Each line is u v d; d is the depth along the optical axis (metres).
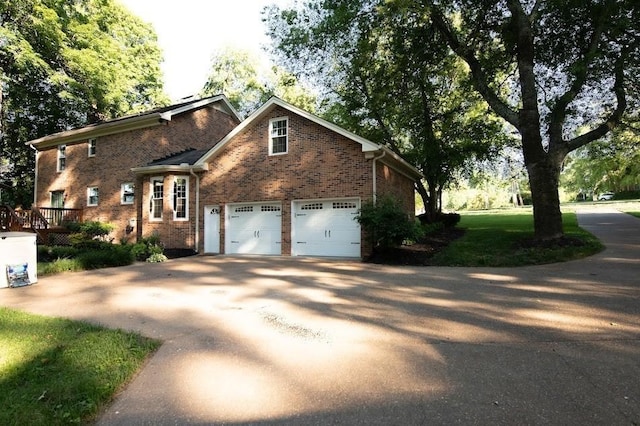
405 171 18.05
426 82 19.72
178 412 3.30
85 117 30.02
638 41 12.64
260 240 15.95
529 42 13.25
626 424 2.91
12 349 4.58
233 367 4.22
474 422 2.99
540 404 3.24
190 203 17.61
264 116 15.84
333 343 4.90
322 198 14.48
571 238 12.34
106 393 3.59
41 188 24.50
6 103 26.23
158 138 20.03
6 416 3.16
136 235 19.56
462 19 16.27
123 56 26.27
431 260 12.00
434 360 4.26
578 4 12.78
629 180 43.12
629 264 9.48
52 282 9.75
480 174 24.42
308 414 3.20
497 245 13.45
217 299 7.57
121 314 6.50
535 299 6.80
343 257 14.20
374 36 17.11
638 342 4.60
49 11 20.52
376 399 3.41
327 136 14.49
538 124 13.04
